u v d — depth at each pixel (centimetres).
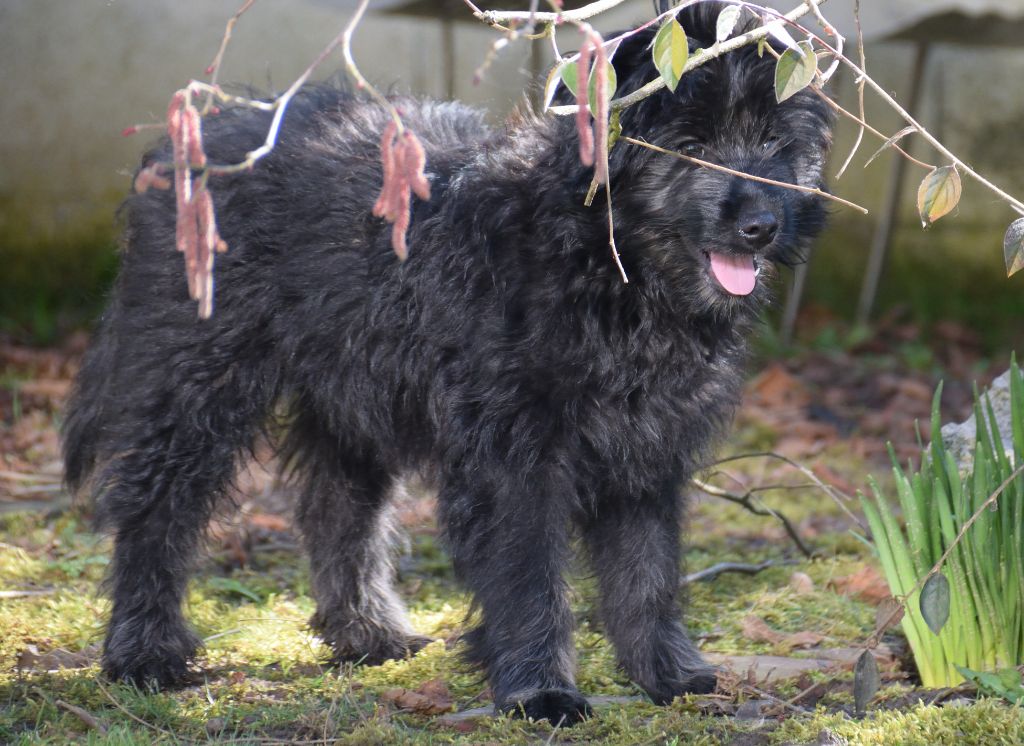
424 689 389
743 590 500
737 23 353
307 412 451
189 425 418
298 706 367
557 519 367
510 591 361
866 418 834
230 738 339
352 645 437
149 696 386
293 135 418
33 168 1134
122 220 466
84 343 990
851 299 1162
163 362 416
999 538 373
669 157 348
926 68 1148
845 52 876
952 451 469
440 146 400
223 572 541
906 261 1163
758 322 389
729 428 402
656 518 386
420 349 381
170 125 211
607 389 359
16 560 539
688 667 384
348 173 401
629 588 386
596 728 347
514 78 1145
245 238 409
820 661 412
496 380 358
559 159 351
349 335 397
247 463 442
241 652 436
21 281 1115
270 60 1159
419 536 592
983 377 959
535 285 354
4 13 1124
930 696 358
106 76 1142
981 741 314
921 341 1073
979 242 1162
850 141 1160
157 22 1145
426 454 400
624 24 1041
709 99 347
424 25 1146
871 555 541
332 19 1157
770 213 342
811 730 333
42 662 418
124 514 420
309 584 511
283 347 415
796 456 742
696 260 354
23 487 664
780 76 297
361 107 429
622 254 352
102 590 427
